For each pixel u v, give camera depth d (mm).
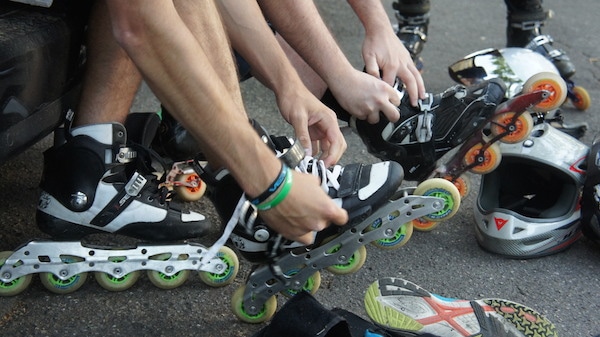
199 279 1673
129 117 1720
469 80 2096
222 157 1152
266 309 1519
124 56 1528
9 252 1534
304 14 1637
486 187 1912
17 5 1460
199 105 1092
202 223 1653
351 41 3348
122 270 1572
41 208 1554
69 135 1539
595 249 1880
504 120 1771
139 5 1021
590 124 2600
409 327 1347
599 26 3816
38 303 1562
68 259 1552
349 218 1440
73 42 1509
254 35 1529
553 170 1832
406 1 2727
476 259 1820
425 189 1545
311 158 1471
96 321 1519
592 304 1663
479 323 1362
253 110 2615
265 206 1192
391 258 1806
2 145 1333
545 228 1775
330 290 1669
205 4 1308
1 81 1277
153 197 1604
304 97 1545
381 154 1785
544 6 4105
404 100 1731
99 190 1536
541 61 2055
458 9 3994
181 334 1494
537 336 1351
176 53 1059
